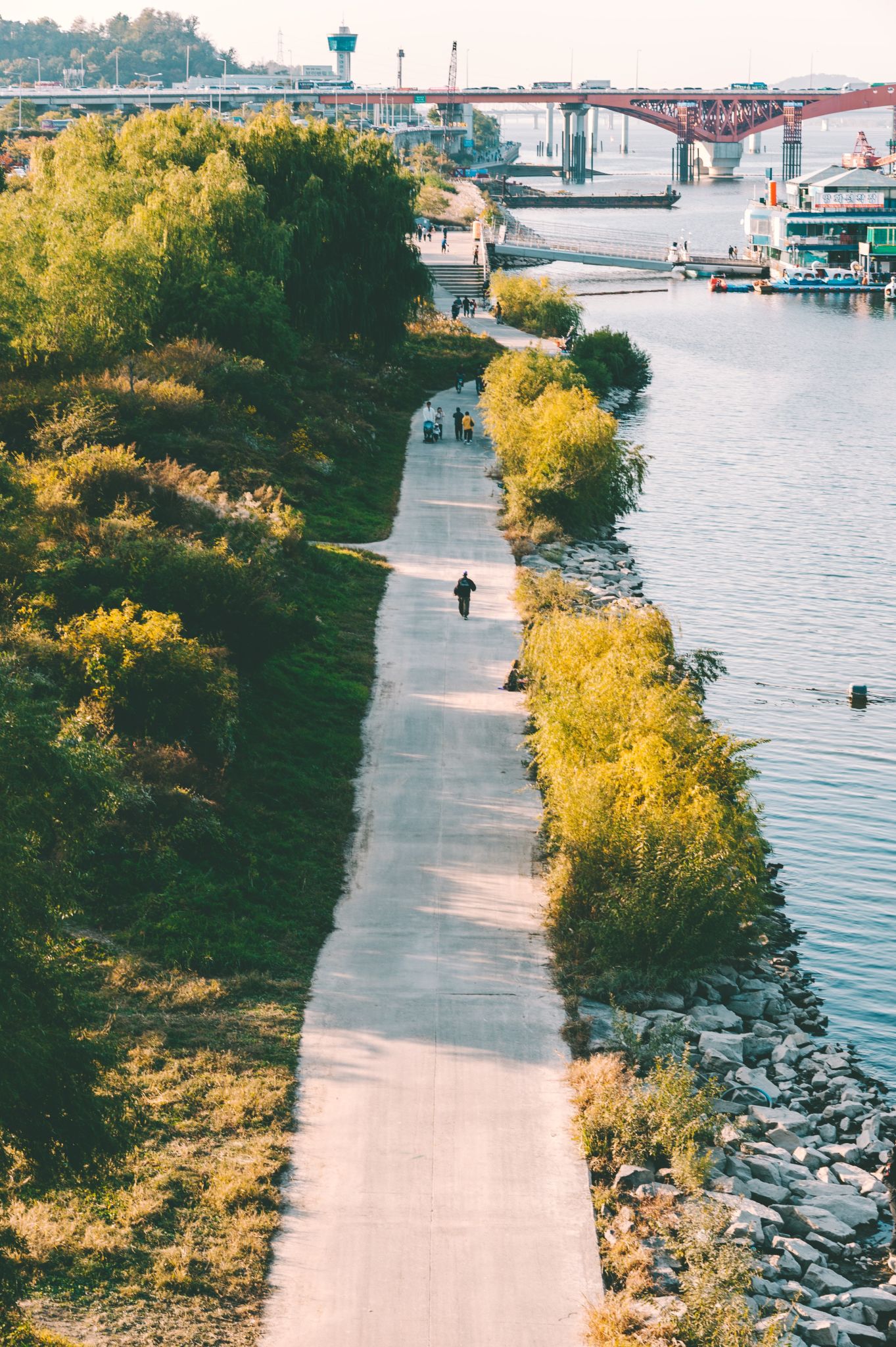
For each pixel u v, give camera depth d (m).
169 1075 25.77
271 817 36.00
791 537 75.69
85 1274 20.98
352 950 30.91
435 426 78.81
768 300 177.62
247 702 41.25
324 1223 22.70
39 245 65.38
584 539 69.50
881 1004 34.41
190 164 83.44
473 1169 24.08
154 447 57.44
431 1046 27.48
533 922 32.28
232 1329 20.42
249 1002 28.52
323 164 86.75
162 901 31.20
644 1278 21.64
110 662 37.03
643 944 31.25
